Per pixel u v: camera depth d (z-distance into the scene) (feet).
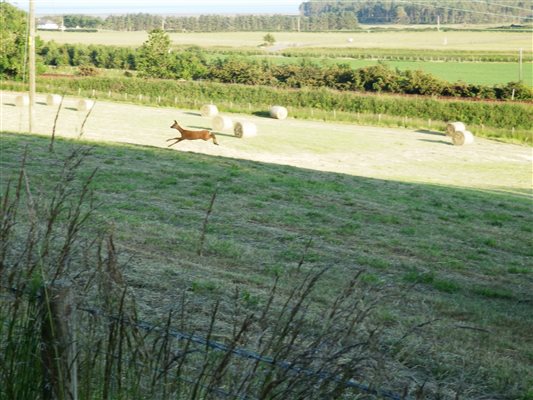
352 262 46.65
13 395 12.24
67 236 12.76
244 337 12.12
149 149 87.66
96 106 179.32
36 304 12.51
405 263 48.47
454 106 186.60
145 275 33.35
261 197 65.41
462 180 109.29
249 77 258.57
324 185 76.33
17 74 231.91
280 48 526.98
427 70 372.79
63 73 280.51
